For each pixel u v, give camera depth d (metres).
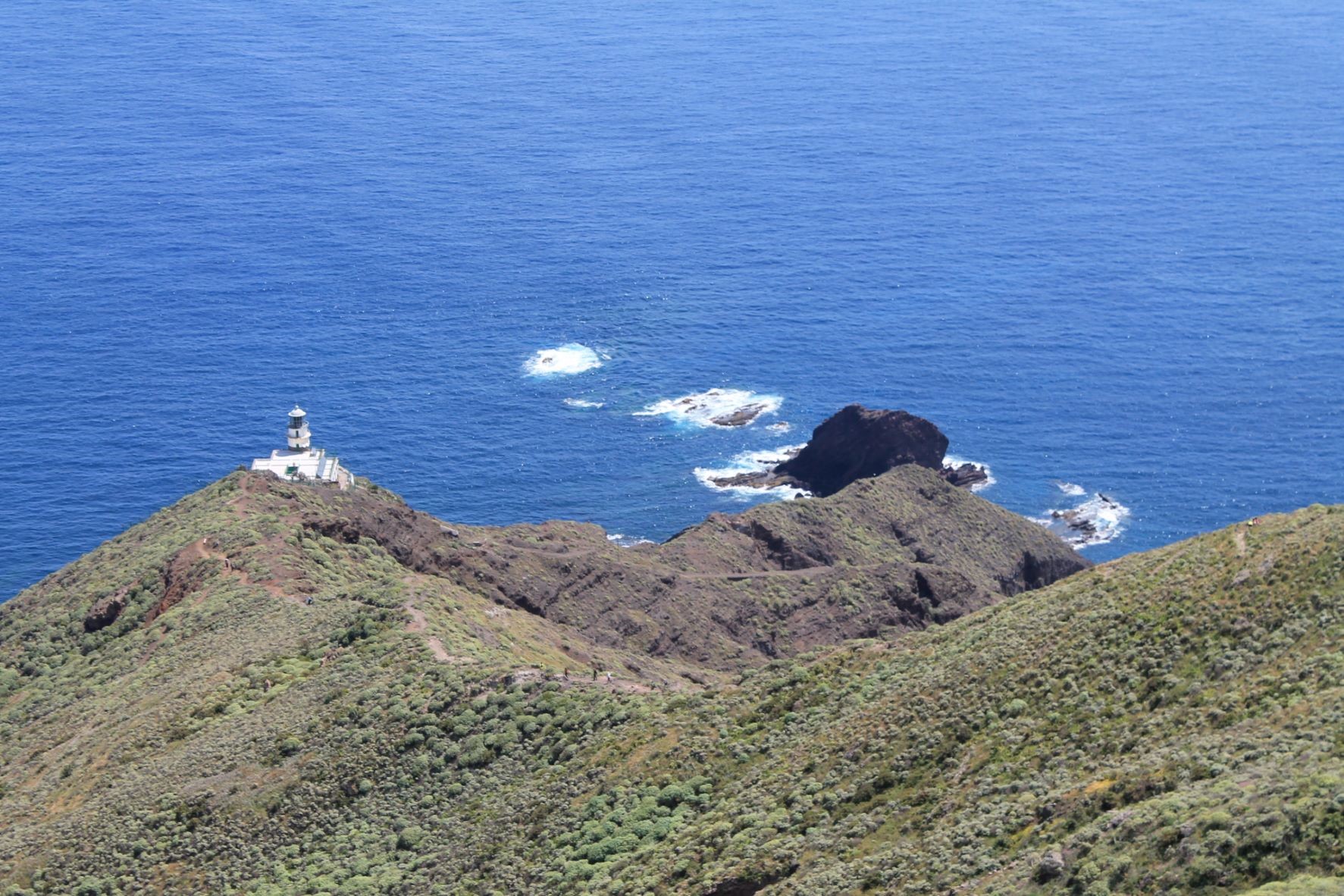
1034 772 67.69
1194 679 69.94
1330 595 70.81
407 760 92.94
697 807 78.62
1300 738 58.91
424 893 80.12
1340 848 50.09
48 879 88.62
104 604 127.44
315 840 88.81
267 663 108.12
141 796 94.00
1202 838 53.03
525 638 119.81
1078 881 54.88
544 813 83.44
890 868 63.00
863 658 88.25
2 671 123.81
